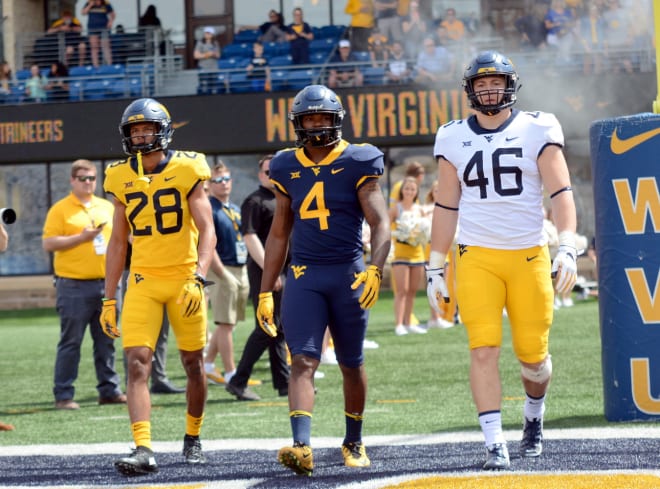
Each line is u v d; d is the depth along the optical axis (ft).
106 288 28.25
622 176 31.07
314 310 25.50
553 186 24.94
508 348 55.77
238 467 26.78
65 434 34.71
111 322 28.07
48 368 57.98
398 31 120.88
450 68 115.44
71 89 122.83
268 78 117.60
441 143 25.59
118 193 27.81
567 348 55.21
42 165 124.47
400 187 66.33
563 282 24.32
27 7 133.90
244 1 131.85
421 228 64.95
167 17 132.77
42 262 125.08
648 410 31.24
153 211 27.43
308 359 25.13
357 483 23.50
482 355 24.73
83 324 42.04
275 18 125.90
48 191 124.36
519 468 24.44
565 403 36.63
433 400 39.70
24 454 30.42
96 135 119.14
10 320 101.14
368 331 70.54
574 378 43.68
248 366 41.83
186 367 28.09
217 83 120.06
